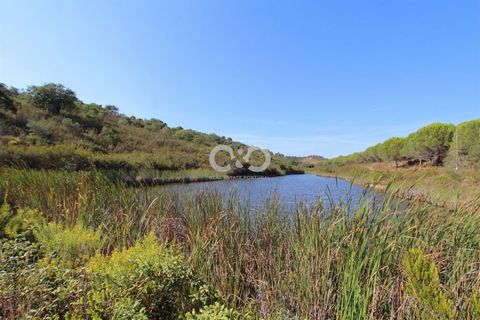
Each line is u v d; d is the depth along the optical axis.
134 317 1.41
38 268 2.01
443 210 2.79
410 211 2.58
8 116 25.41
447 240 2.60
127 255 1.92
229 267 2.85
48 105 35.25
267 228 3.29
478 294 1.85
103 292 1.53
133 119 60.22
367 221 2.43
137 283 1.71
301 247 2.59
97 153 21.95
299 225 2.85
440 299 1.53
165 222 3.77
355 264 2.20
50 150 15.10
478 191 3.04
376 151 43.84
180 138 55.78
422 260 1.61
